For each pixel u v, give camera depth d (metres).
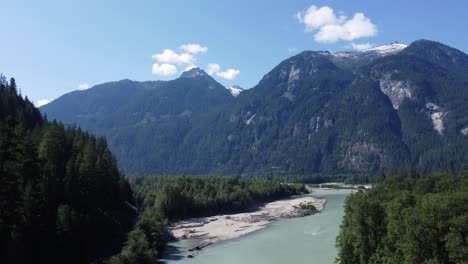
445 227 57.53
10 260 82.25
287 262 103.06
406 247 59.66
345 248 77.56
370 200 78.12
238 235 145.38
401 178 169.50
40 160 101.19
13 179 80.81
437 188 130.75
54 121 159.50
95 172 121.56
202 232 151.88
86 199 114.56
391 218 66.62
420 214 60.00
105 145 162.38
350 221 79.12
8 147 80.44
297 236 137.88
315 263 100.56
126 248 106.94
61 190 108.50
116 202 138.00
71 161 114.94
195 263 107.25
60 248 95.75
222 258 111.69
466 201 60.72
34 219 92.94
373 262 70.25
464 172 164.88
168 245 130.75
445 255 58.06
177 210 181.75
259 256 111.31
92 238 106.06
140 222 125.94
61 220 97.50
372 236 74.06
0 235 82.75
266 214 193.00
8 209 82.06
